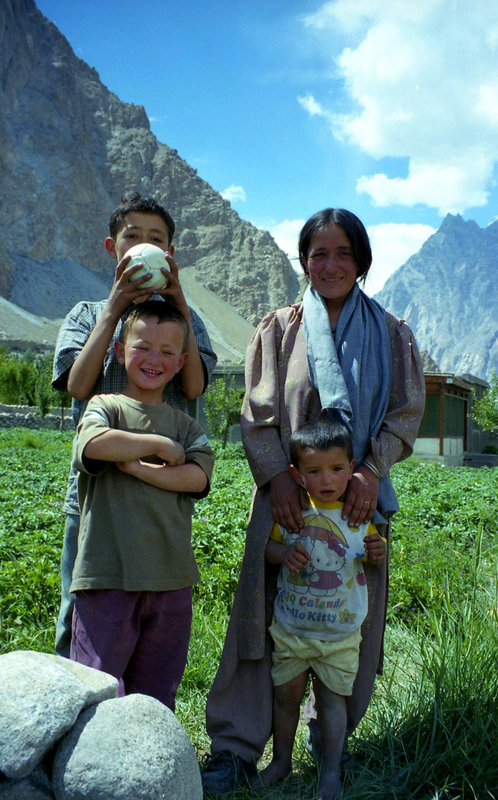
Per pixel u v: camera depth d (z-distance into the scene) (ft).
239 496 33.45
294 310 10.59
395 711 10.43
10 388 156.66
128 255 9.23
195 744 10.27
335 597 9.21
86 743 6.10
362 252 10.02
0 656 6.63
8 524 23.41
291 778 9.39
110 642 8.30
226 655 9.82
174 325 8.96
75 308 10.62
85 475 9.09
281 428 9.98
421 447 87.61
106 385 10.09
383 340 10.13
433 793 8.56
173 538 8.70
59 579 15.56
